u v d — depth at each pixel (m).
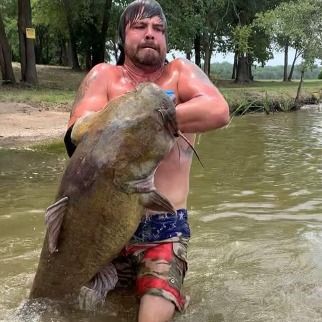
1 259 1.79
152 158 1.14
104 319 1.33
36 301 1.35
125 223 1.20
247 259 1.78
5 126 4.84
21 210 2.37
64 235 1.24
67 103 6.57
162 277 1.29
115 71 1.41
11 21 19.89
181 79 1.37
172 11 9.50
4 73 9.27
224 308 1.42
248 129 5.65
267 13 10.29
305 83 15.69
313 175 3.13
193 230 2.09
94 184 1.17
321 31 9.61
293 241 1.97
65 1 13.41
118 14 12.50
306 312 1.40
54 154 3.74
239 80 15.46
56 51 22.30
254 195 2.64
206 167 3.37
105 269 1.33
